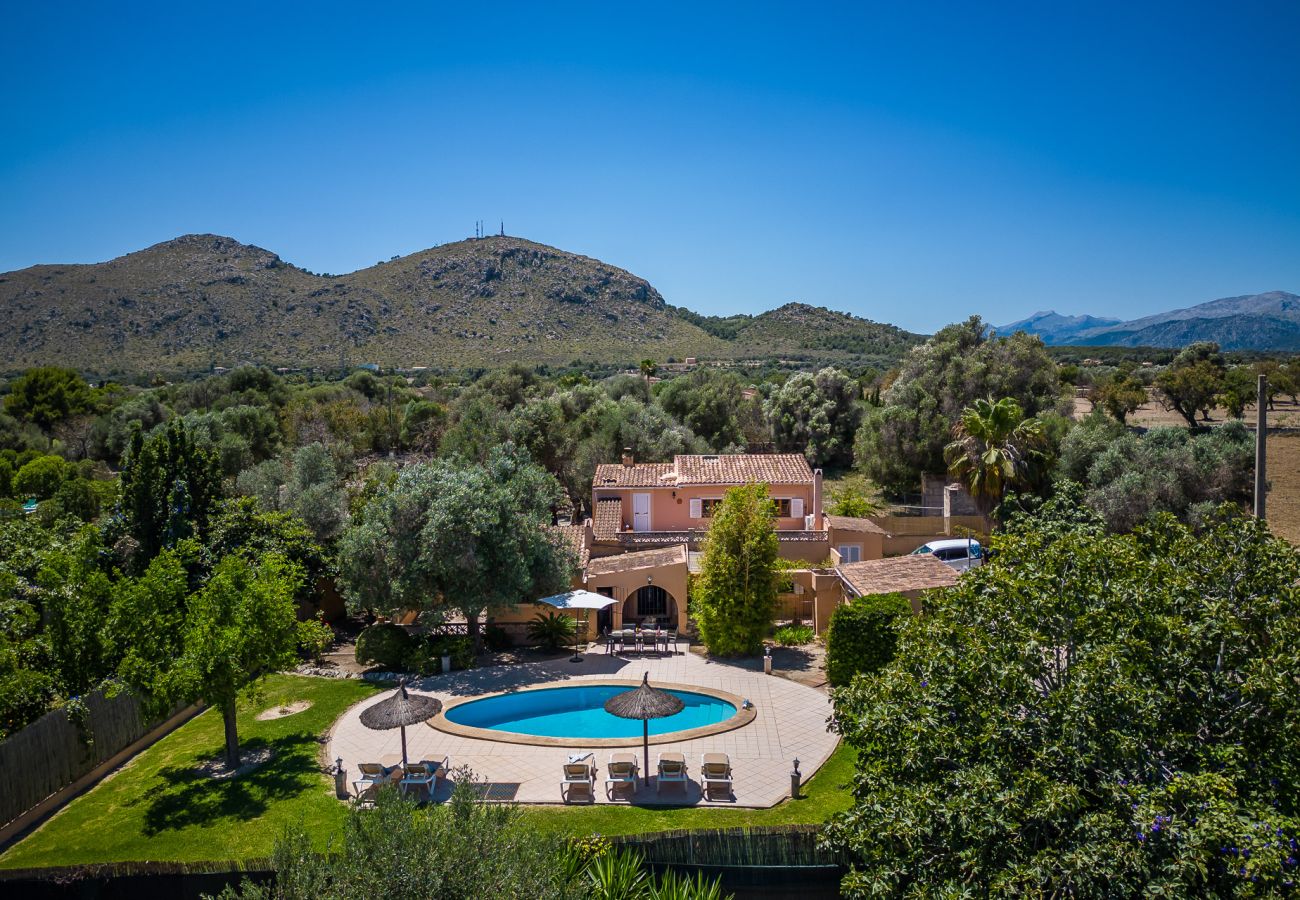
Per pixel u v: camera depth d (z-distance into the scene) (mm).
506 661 26906
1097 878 8750
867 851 10375
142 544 25531
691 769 18469
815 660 26234
